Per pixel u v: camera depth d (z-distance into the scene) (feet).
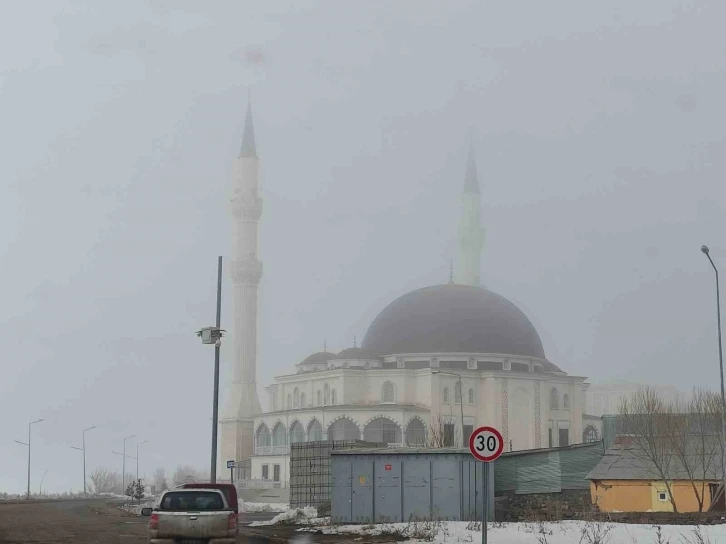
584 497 182.70
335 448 269.85
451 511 153.89
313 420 448.65
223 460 516.32
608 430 193.06
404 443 432.25
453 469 155.22
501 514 160.35
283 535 135.33
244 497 420.77
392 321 486.79
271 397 515.09
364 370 461.37
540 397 463.83
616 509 181.06
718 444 186.80
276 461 460.55
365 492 158.30
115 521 179.93
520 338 485.56
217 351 154.20
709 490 180.04
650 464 183.52
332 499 159.63
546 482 175.94
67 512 223.92
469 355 468.34
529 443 456.86
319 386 476.54
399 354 472.44
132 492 349.61
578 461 186.39
